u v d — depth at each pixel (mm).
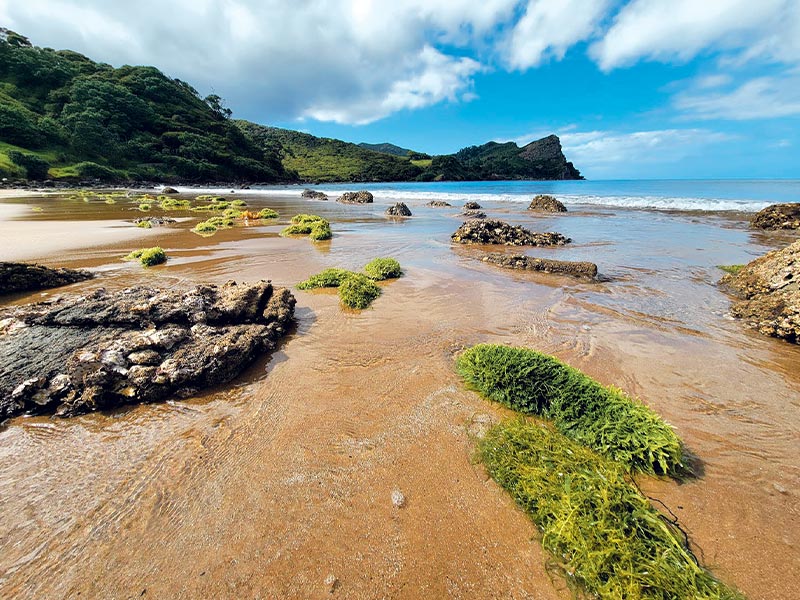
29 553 3158
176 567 3049
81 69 113562
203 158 104688
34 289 10305
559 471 3814
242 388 5672
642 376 6016
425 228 23109
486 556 3160
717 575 2986
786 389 5641
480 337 7453
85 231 20844
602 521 3191
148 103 111000
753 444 4477
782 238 17297
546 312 8820
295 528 3383
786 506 3629
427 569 3055
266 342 6883
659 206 33438
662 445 4016
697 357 6652
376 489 3807
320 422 4852
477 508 3598
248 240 18609
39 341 5906
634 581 2770
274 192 71375
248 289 8039
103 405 5145
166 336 6039
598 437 4340
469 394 5453
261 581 2953
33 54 96500
